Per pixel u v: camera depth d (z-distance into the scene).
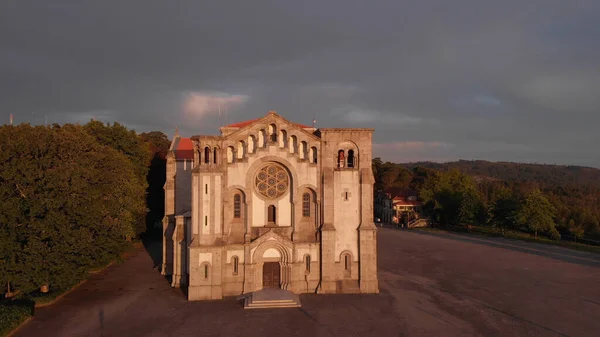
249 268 47.91
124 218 58.31
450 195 126.88
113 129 77.44
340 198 49.88
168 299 47.06
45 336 36.34
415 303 45.81
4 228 41.47
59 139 47.12
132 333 37.19
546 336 36.81
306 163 49.44
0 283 41.78
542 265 66.81
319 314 42.09
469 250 80.94
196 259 46.75
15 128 46.47
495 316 41.91
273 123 49.03
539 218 97.12
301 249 49.03
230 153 48.81
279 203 49.81
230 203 48.75
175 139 73.31
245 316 41.50
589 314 42.59
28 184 43.09
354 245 49.88
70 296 48.12
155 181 97.00
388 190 153.88
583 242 98.56
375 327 38.75
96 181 48.72
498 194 118.62
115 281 54.97
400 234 105.81
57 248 42.75
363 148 50.16
